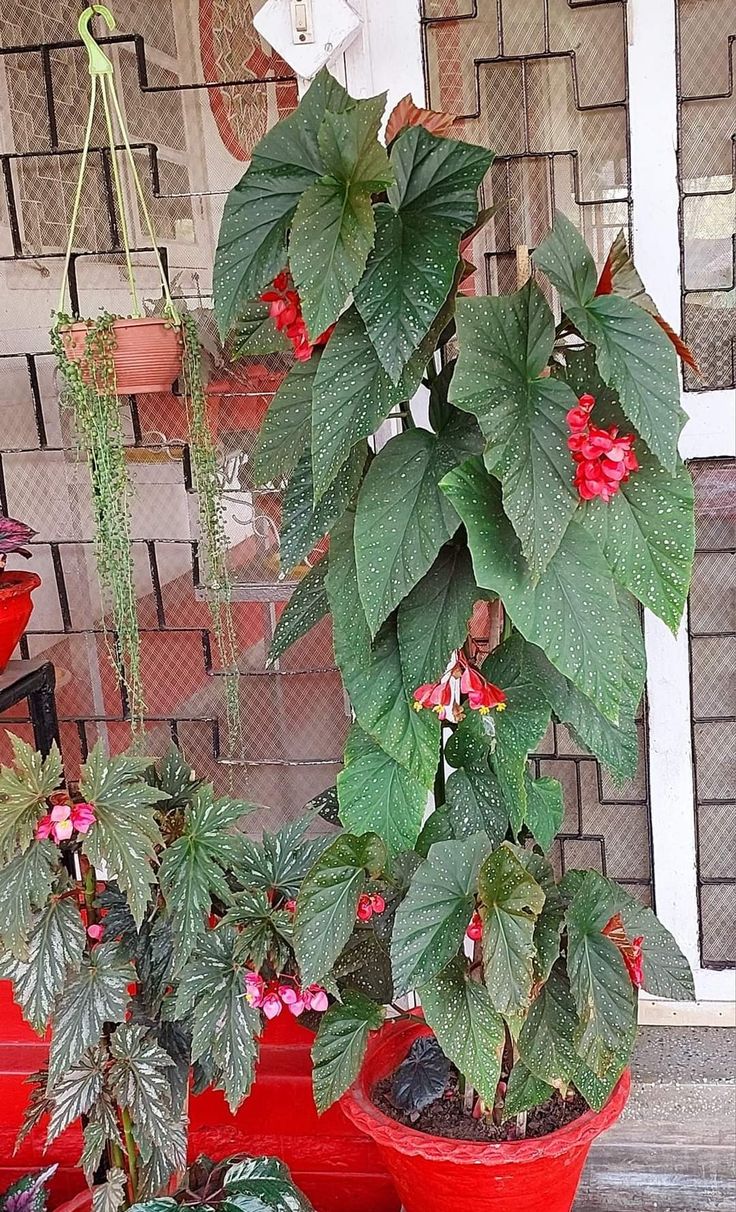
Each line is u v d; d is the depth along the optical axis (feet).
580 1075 4.39
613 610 3.77
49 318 7.02
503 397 3.55
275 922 4.55
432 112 4.17
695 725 6.40
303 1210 4.75
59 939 4.41
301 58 5.60
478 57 5.78
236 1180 4.84
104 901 4.82
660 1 5.54
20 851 4.37
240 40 6.44
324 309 3.49
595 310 3.69
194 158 6.72
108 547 5.45
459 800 4.59
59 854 4.48
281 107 6.49
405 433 4.12
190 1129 6.04
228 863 4.63
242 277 4.01
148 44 6.61
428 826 4.64
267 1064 6.00
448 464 4.04
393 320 3.57
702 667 6.40
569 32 5.69
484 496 3.75
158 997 4.85
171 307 5.38
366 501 4.00
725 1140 5.75
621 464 3.53
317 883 4.32
